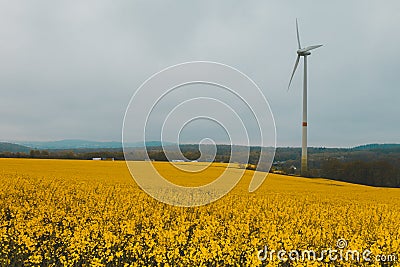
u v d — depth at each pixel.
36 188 23.16
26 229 12.01
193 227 15.30
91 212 16.44
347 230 14.88
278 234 12.98
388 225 16.72
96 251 11.12
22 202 18.91
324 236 13.16
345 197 28.36
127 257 11.21
